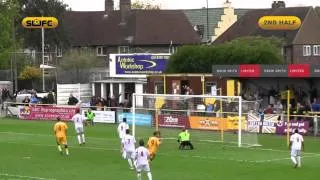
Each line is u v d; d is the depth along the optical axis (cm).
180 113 8300
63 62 16675
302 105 9150
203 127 8144
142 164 5153
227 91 10625
